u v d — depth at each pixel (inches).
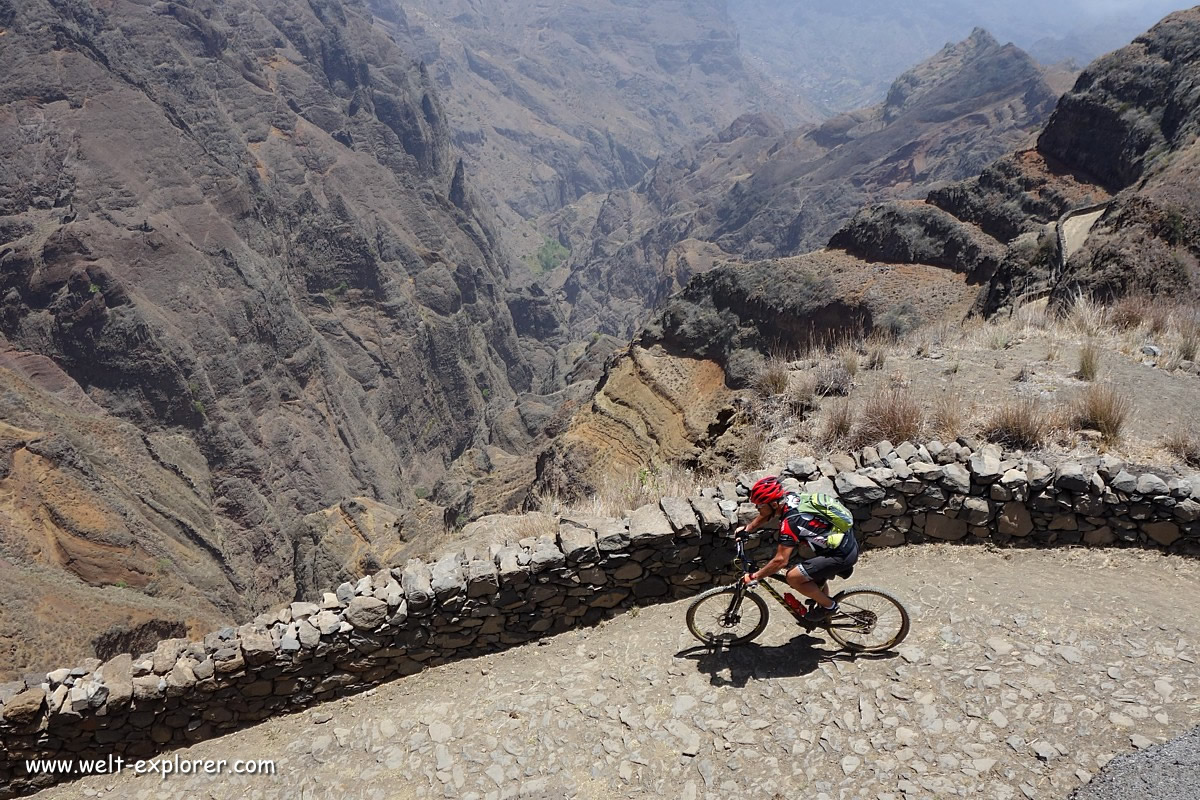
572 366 5191.9
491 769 252.5
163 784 297.1
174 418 4281.5
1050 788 195.5
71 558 2674.7
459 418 6614.2
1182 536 283.9
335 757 282.0
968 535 310.2
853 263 1547.7
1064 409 386.3
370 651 312.5
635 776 233.9
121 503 3004.4
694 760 233.1
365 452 5339.6
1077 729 209.9
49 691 312.0
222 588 3213.6
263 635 314.2
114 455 3380.9
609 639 301.4
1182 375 458.0
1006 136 7824.8
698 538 304.0
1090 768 197.5
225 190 5536.4
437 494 2856.8
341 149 7746.1
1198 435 362.6
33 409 3216.0
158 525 3312.0
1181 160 1221.1
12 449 2773.1
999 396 436.8
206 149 5772.6
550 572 308.3
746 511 302.4
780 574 259.8
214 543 3508.9
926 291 1413.6
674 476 452.1
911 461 325.4
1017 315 655.8
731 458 440.1
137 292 4485.7
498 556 316.8
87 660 327.9
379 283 6230.3
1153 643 236.5
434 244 7598.4
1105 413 367.9
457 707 287.4
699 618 288.7
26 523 2650.1
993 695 227.8
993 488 303.7
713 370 1449.3
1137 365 476.7
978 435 378.0
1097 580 276.8
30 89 5073.8
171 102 5871.1
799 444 418.3
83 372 4234.7
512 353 7810.0
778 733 233.6
